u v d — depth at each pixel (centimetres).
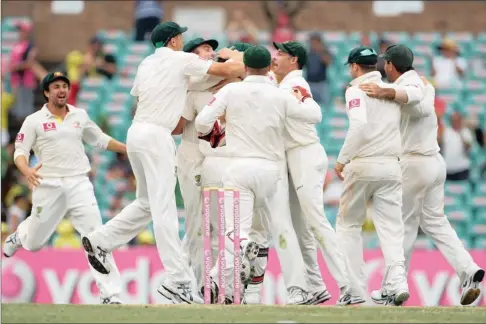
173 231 3638
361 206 3809
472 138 6894
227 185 3509
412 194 3916
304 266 3747
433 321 2803
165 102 3656
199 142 3800
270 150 3531
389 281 3725
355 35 7688
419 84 3819
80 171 4009
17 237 4062
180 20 8188
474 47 7781
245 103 3500
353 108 3697
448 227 3975
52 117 3975
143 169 3675
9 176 6253
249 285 3878
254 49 3516
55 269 5078
